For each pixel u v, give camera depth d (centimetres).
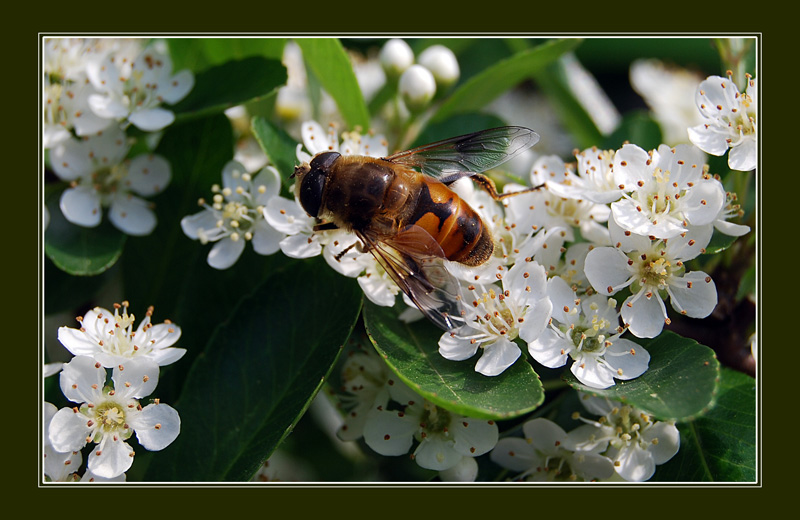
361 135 18
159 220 18
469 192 17
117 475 16
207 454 17
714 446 17
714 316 17
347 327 17
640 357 16
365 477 18
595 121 20
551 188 17
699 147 17
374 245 17
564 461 17
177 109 18
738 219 17
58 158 18
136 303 18
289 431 17
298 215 17
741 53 18
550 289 17
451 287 17
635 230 16
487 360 16
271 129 18
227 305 18
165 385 17
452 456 17
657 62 21
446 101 19
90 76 18
